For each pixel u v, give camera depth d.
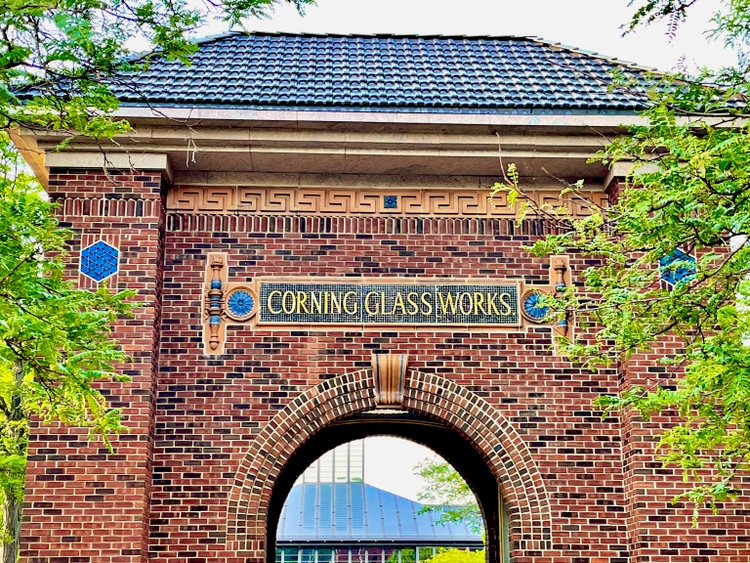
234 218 15.42
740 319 11.14
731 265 10.66
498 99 15.32
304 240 15.41
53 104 10.50
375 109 14.87
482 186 15.70
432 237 15.52
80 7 9.77
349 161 15.29
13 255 10.51
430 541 40.62
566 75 16.47
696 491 11.76
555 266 15.43
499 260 15.47
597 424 14.90
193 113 14.62
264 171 15.58
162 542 14.21
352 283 15.29
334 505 43.00
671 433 11.96
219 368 14.88
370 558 43.66
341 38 18.25
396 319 15.17
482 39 18.34
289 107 14.81
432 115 14.82
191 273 15.20
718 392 11.02
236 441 14.64
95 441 13.94
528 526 14.54
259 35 17.86
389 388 14.96
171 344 14.93
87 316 10.75
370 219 15.55
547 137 15.09
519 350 15.14
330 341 15.06
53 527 13.69
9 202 11.14
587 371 15.08
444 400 14.95
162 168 14.96
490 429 14.87
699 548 14.05
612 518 14.56
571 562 14.41
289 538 41.00
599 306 11.50
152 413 14.47
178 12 10.22
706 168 9.89
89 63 10.27
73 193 14.84
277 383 14.88
